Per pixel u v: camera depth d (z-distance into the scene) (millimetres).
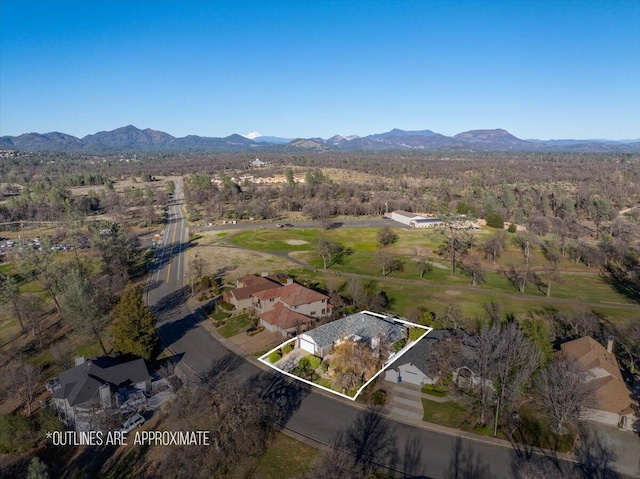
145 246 111938
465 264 93125
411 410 41500
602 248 96875
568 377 38000
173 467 33656
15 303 59719
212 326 61188
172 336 58500
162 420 40812
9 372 47250
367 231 125875
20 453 37344
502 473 33594
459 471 33875
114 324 52281
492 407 40656
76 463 36094
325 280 80875
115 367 45531
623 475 33312
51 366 51875
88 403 40438
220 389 42656
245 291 67812
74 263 81000
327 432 38469
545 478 30812
